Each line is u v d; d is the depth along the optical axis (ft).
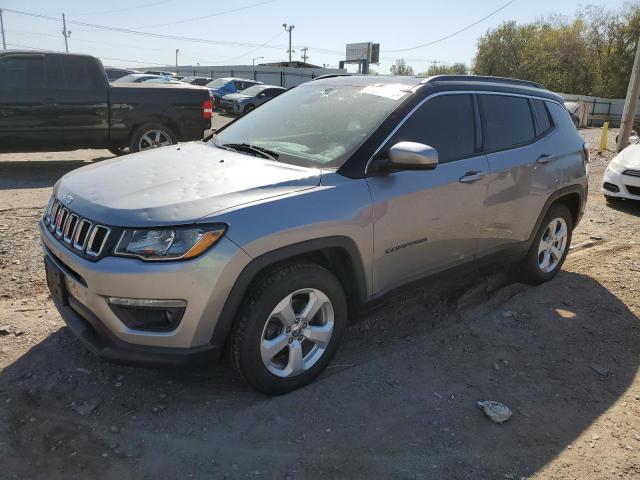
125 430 8.95
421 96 11.76
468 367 11.52
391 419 9.59
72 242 9.14
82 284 8.84
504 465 8.67
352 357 11.64
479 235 13.02
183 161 11.01
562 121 16.06
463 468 8.54
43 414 9.20
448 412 9.89
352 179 10.27
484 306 14.58
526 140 14.44
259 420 9.33
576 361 12.07
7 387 9.82
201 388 10.16
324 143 11.14
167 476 8.04
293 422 9.34
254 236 8.71
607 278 17.16
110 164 11.38
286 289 9.36
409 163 10.05
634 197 26.81
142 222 8.43
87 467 8.13
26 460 8.20
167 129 30.89
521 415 9.96
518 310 14.46
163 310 8.53
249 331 9.12
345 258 10.32
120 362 8.72
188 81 101.09
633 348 12.81
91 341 9.04
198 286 8.38
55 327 11.92
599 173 39.17
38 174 28.71
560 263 16.76
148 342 8.62
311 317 10.04
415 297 14.84
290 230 9.08
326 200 9.69
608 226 23.79
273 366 9.78
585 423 9.86
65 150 29.25
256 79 144.15
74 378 10.21
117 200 9.05
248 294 9.20
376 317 13.62
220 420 9.29
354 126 11.27
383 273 10.98
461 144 12.51
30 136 27.71
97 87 28.63
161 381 10.30
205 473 8.13
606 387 11.09
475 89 13.16
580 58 150.61
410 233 11.18
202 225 8.43
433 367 11.43
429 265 12.01
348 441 8.96
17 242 16.78
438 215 11.70
